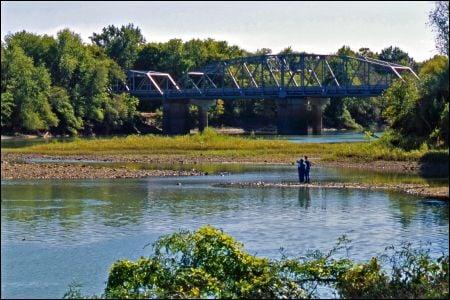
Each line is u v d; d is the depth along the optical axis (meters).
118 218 61.31
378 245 48.69
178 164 117.56
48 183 89.81
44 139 199.75
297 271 32.88
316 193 79.56
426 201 72.38
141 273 31.59
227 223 58.81
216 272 32.03
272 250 47.53
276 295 31.00
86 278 39.94
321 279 32.84
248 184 88.12
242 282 30.95
